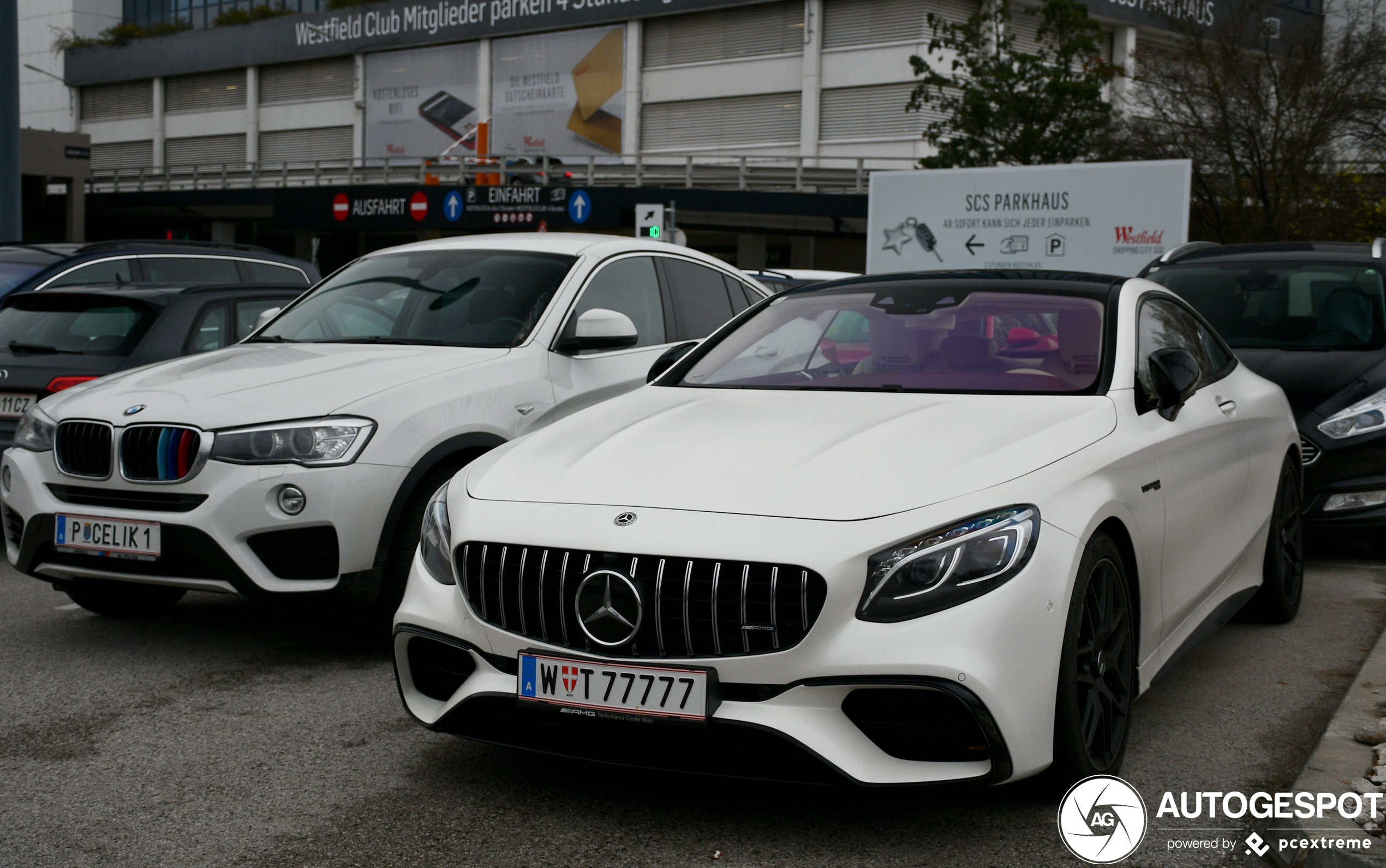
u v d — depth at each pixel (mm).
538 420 5117
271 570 4473
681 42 45188
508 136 49375
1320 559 6898
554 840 3096
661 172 39781
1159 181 17188
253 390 4719
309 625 5344
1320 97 25094
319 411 4547
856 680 2838
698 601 2957
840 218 37969
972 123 31547
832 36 41594
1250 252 8086
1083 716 3186
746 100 43688
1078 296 4180
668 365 4547
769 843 3064
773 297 4766
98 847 3070
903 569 2873
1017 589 2889
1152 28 42188
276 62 55844
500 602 3154
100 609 5422
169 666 4695
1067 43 30734
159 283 7664
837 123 41656
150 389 4852
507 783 3482
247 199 46375
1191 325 4754
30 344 6949
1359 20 25656
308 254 53219
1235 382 4902
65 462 4785
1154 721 4000
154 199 48906
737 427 3549
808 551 2889
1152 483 3586
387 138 52719
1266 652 4848
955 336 4082
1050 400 3650
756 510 3012
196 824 3207
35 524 4793
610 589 2998
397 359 5117
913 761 2918
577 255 5871
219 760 3680
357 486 4473
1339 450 6395
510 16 48625
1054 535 3000
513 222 40500
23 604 5730
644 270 6164
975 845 3035
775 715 2893
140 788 3461
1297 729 3922
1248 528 4645
